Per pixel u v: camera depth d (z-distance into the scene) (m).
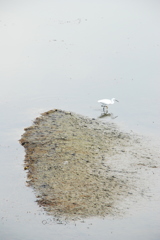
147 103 29.70
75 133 24.58
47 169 20.64
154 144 23.58
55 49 41.06
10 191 18.92
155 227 16.17
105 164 21.09
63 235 15.73
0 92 31.94
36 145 23.20
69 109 28.44
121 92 31.66
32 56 39.53
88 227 16.19
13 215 17.19
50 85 33.06
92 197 18.20
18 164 21.33
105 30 46.03
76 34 45.06
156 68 36.34
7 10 54.72
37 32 46.00
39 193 18.64
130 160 21.61
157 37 43.88
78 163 21.12
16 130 25.39
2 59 38.97
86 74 35.22
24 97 30.81
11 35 45.28
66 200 18.03
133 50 40.56
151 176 20.03
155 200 18.02
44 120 26.56
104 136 24.36
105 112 28.08
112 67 36.62
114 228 16.08
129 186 19.11
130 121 26.77
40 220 16.75
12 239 15.51
